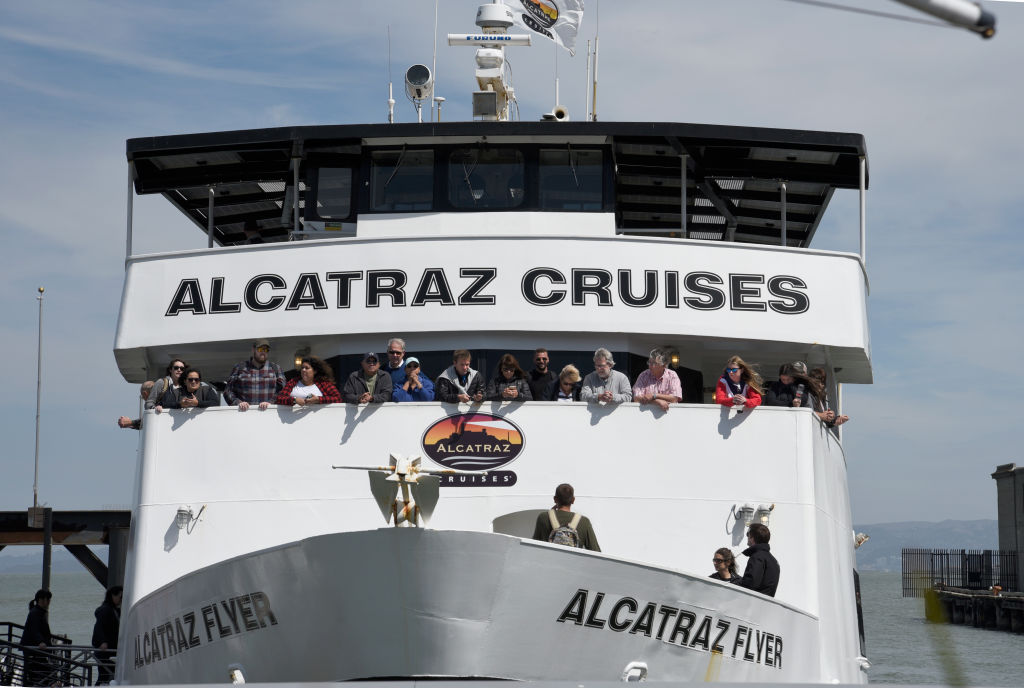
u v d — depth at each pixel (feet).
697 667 32.48
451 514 37.47
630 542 37.19
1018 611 225.97
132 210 50.26
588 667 31.01
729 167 52.44
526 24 59.31
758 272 43.62
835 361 48.67
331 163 48.93
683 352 47.14
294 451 37.83
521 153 47.57
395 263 42.83
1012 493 286.05
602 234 46.80
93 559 94.02
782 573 37.17
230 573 31.94
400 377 41.24
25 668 63.36
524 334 43.55
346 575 29.84
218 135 48.73
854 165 52.21
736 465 37.70
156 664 34.76
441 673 29.91
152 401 41.29
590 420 37.83
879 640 177.17
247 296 43.42
